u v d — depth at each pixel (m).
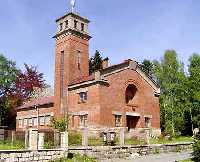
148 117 40.62
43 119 45.22
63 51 42.72
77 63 42.03
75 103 38.41
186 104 52.53
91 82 36.19
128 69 39.34
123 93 38.06
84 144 25.30
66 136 23.16
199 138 21.97
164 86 56.00
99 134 28.84
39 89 68.00
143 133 29.86
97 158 24.44
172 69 56.62
